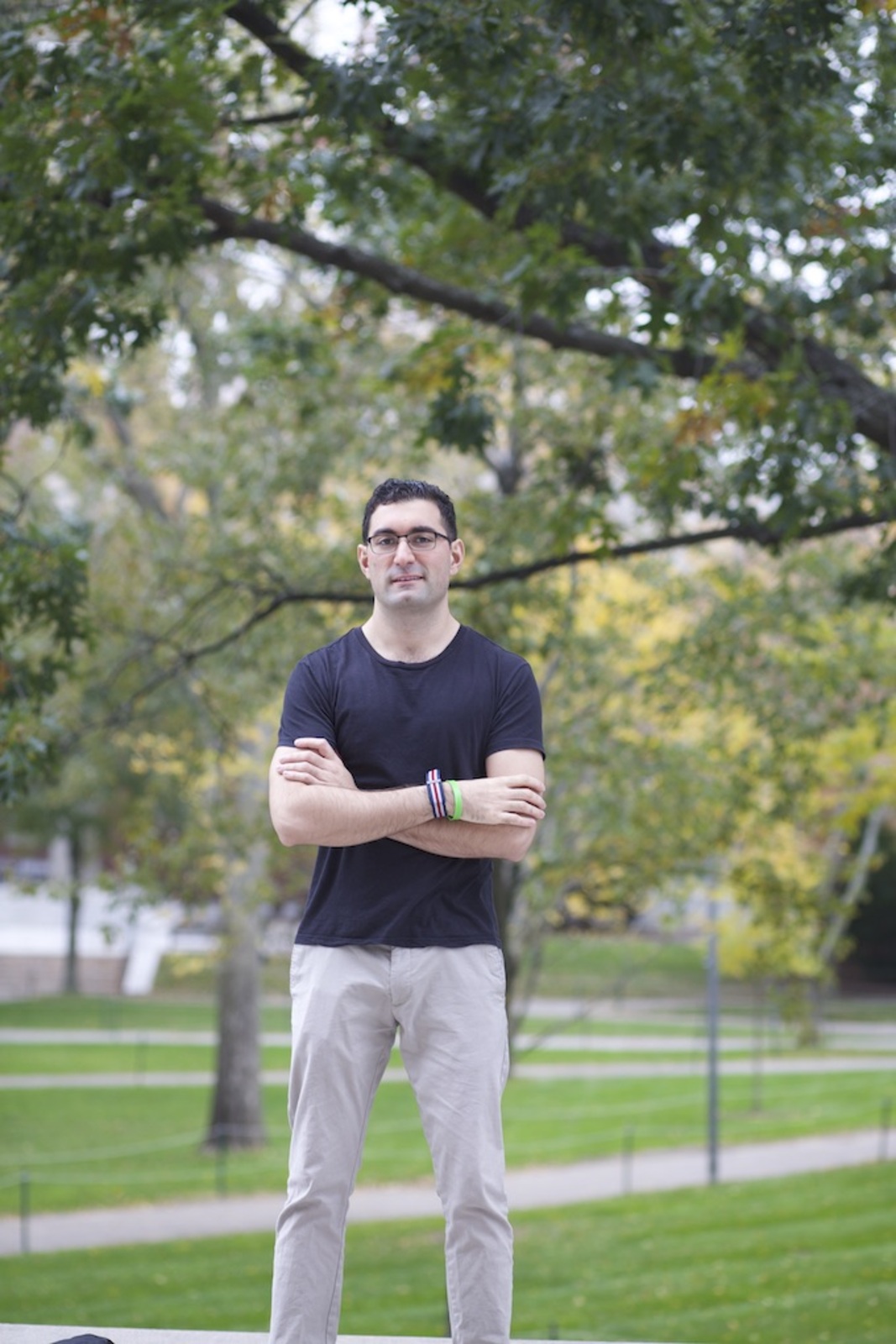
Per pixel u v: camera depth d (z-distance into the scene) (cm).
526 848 322
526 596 1183
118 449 2086
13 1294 1334
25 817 3900
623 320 1177
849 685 1417
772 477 790
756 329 849
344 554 1317
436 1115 322
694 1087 2814
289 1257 325
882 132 802
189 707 1688
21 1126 2411
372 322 1194
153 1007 4216
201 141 718
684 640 1393
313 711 330
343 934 325
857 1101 2648
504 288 900
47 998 4338
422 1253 1555
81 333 761
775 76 688
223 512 1506
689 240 796
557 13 664
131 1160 2170
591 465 1131
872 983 4788
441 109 889
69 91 680
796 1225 1616
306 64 782
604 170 750
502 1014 329
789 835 1855
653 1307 1224
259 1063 2308
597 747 1449
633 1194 1884
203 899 1889
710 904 1942
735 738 1638
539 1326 1148
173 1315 1234
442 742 328
